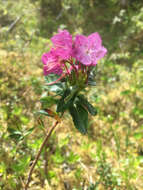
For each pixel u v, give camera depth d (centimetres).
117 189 16
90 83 11
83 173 17
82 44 10
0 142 18
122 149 20
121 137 21
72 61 11
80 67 10
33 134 18
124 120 23
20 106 22
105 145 20
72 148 19
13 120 20
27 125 20
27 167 16
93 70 11
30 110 22
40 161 17
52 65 11
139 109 24
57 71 11
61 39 10
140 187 17
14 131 13
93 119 22
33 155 17
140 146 20
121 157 19
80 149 19
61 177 17
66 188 16
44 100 12
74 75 11
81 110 11
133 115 23
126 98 25
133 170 17
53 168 17
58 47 10
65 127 21
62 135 20
